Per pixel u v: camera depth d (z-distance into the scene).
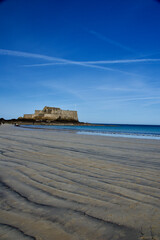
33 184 3.26
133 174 4.09
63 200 2.59
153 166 4.89
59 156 6.00
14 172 3.99
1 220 2.01
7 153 6.21
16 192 2.85
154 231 1.87
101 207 2.39
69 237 1.74
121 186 3.27
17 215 2.13
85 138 13.20
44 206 2.38
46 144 8.91
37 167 4.50
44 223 1.97
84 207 2.38
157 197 2.79
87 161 5.36
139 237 1.77
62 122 111.00
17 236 1.73
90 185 3.29
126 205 2.48
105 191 3.01
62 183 3.37
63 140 11.20
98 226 1.94
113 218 2.11
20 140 10.29
